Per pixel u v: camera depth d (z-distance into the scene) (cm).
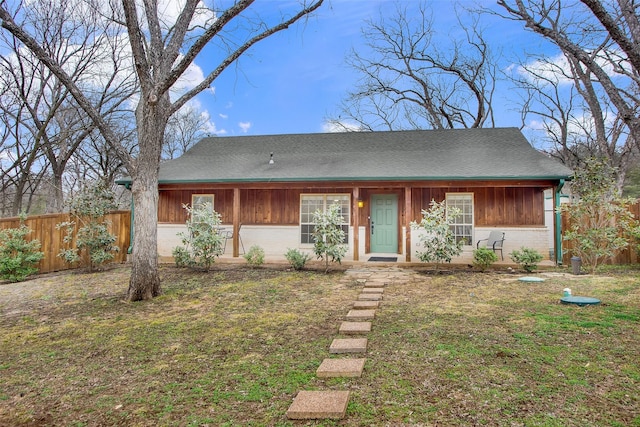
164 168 1359
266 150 1482
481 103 2527
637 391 315
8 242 993
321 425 278
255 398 326
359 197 1291
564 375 348
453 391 324
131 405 324
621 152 1795
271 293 772
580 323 502
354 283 866
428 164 1203
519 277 899
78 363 429
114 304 712
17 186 1700
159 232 1327
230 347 461
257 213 1320
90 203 1133
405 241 1145
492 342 441
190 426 285
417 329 502
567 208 990
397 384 341
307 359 412
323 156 1373
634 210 1091
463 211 1192
